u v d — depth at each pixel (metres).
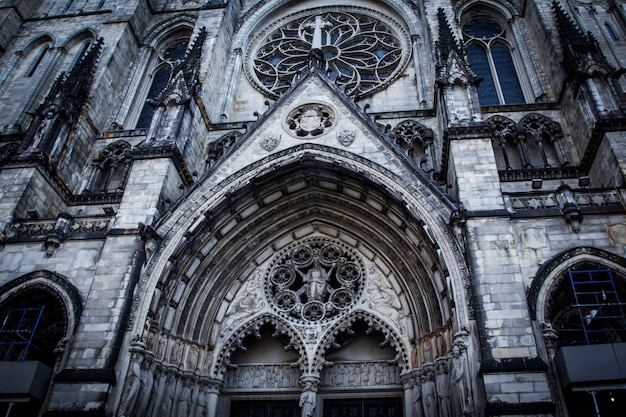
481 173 23.94
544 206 23.17
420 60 38.34
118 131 34.94
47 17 44.28
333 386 25.12
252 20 44.59
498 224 21.98
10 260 24.42
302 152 26.61
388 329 25.14
